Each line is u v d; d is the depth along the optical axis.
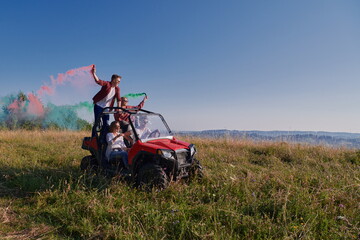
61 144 10.75
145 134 5.57
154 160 5.04
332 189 4.71
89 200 4.18
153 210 3.84
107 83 6.55
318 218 3.64
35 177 5.47
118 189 4.75
